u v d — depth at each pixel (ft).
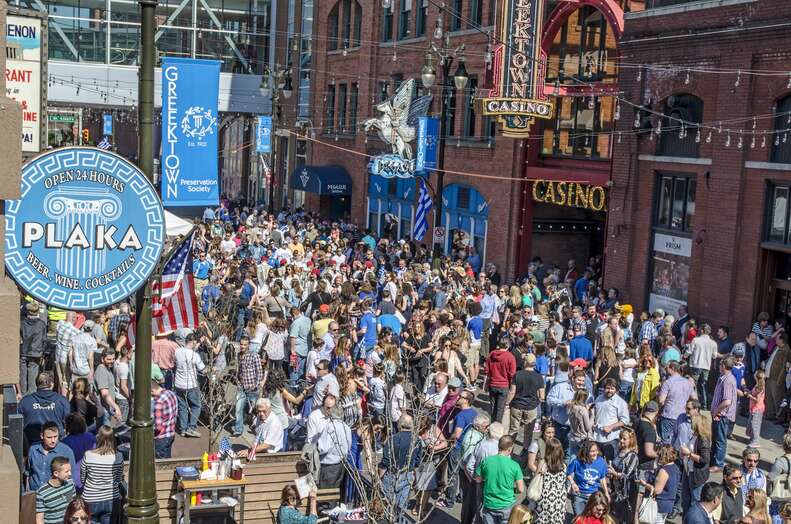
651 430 89.25
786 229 153.07
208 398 110.42
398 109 244.01
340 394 97.86
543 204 225.76
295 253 202.59
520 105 193.36
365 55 301.63
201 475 80.94
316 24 344.49
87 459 74.90
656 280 181.37
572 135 211.82
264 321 134.10
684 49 171.53
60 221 46.88
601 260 214.69
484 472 80.94
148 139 57.00
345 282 159.53
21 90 53.52
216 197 124.06
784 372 138.31
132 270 48.42
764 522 73.15
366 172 302.45
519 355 126.82
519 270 224.94
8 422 48.37
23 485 75.36
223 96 366.02
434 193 256.52
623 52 186.39
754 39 156.66
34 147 53.52
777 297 157.58
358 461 91.30
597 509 71.15
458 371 121.49
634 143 183.62
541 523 78.89
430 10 259.39
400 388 100.37
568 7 202.39
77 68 347.56
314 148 347.77
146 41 56.39
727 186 161.79
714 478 110.11
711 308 164.96
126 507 57.93
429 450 87.15
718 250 163.63
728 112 161.58
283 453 85.30
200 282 188.14
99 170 47.32
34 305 123.44
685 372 110.63
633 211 185.06
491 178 231.09
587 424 97.60
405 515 92.02
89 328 122.31
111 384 103.30
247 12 374.02
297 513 77.92
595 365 141.18
